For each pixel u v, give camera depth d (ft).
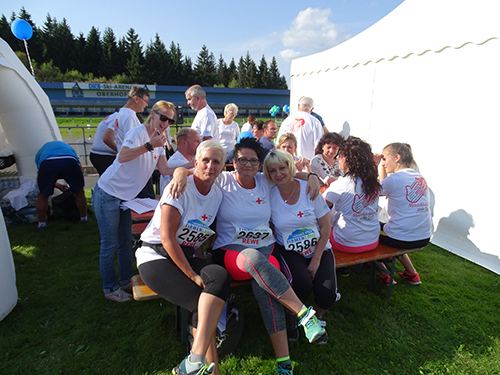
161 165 9.75
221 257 7.55
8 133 15.88
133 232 10.68
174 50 244.01
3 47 13.93
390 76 15.39
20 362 7.28
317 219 8.31
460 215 12.76
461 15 11.92
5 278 8.59
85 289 10.14
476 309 9.30
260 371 7.12
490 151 11.52
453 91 12.62
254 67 266.16
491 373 7.16
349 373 7.11
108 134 12.12
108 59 228.84
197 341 5.87
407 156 10.07
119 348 7.70
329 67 19.57
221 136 20.48
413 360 7.50
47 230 14.88
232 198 7.68
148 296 7.20
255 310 9.21
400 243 9.66
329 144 11.55
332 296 7.49
